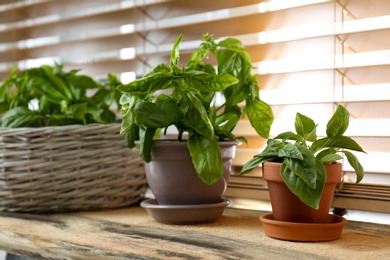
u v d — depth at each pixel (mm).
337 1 1333
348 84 1351
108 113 1625
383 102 1284
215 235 1157
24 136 1416
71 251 1075
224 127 1360
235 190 1520
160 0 1646
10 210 1469
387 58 1317
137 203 1628
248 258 948
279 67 1478
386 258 950
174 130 1661
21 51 2027
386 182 1291
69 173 1439
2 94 1612
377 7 1281
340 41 1345
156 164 1280
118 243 1081
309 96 1419
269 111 1341
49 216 1423
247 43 1521
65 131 1424
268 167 1097
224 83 1179
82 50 1886
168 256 967
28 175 1422
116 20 1777
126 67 1767
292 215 1092
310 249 1019
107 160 1478
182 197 1279
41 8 1959
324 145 1112
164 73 1190
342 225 1098
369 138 1314
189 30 1616
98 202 1489
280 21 1444
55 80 1550
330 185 1079
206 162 1176
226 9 1536
